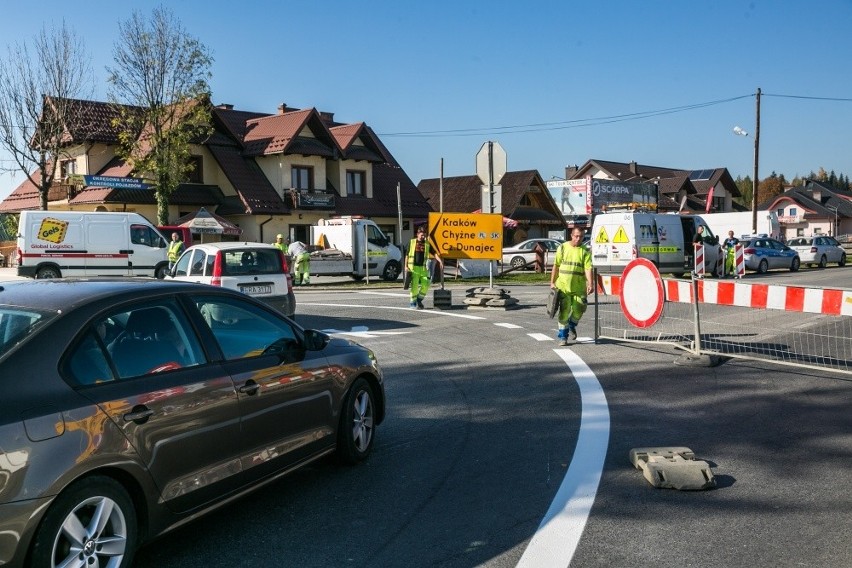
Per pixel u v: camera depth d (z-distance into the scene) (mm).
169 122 31531
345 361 5727
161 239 26156
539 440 6469
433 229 17938
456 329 13625
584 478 5473
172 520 4113
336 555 4242
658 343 11297
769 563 4059
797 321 14156
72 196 34844
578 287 11359
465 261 27891
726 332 12680
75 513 3541
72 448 3529
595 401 7836
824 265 38031
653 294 10250
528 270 34438
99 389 3801
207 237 35562
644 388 8414
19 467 3318
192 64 31078
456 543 4383
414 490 5285
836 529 4504
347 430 5688
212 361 4527
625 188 50062
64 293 4160
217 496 4414
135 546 3863
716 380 8773
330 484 5426
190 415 4207
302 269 25641
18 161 31656
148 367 4133
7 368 3508
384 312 16438
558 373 9359
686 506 4918
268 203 35750
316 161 38500
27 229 24062
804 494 5102
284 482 5480
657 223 26594
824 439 6359
